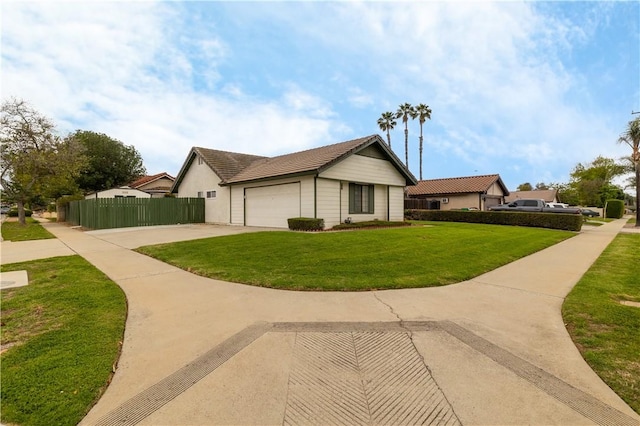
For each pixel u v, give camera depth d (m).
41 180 23.06
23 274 6.39
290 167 14.62
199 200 21.02
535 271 6.71
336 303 4.57
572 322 3.83
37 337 3.44
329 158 13.28
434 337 3.43
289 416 2.16
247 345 3.25
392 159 16.62
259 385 2.54
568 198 50.25
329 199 13.77
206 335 3.51
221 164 20.31
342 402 2.31
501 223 19.69
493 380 2.59
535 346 3.21
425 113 42.31
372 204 16.16
